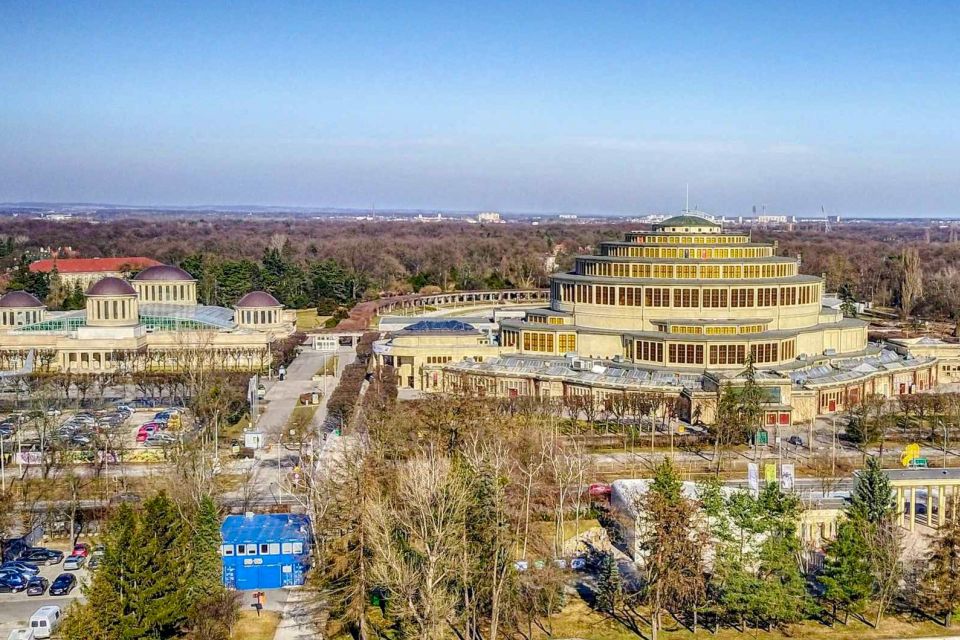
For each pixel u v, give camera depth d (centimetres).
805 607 13250
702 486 15012
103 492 18025
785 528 13388
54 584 14162
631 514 15538
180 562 12656
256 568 14588
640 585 14338
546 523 16812
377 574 12094
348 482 13662
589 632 13162
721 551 13462
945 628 13300
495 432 17862
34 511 16700
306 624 13275
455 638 12988
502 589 12644
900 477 16475
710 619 13650
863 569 13225
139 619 11944
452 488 12638
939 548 13638
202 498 14350
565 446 19288
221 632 12738
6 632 12669
